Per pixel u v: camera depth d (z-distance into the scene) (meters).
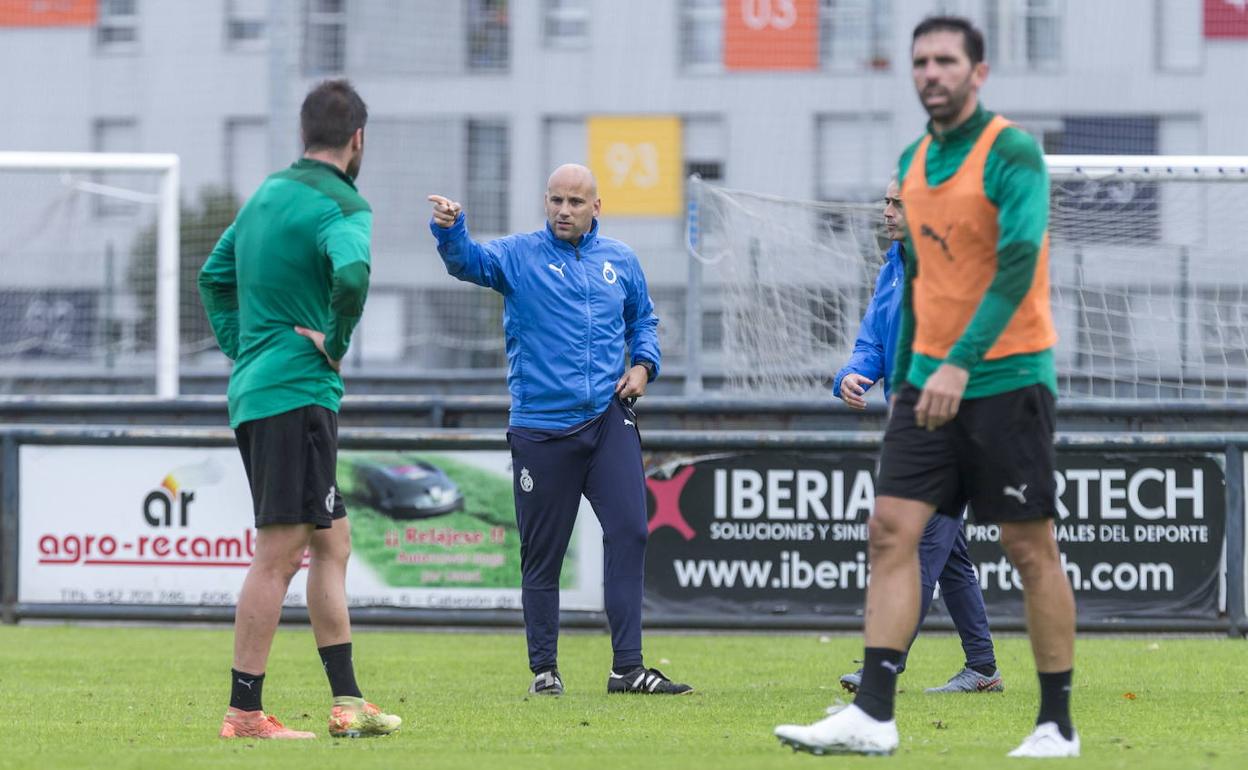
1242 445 31.39
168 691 23.86
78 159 52.28
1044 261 15.17
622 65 97.00
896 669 15.57
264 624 18.02
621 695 23.25
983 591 31.89
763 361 47.19
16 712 21.33
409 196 95.00
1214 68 95.38
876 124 95.06
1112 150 96.12
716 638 32.09
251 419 17.62
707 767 15.34
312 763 15.88
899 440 15.50
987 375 15.02
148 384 65.56
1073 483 31.69
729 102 96.25
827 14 95.62
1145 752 16.59
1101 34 95.81
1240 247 46.81
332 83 18.14
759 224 47.16
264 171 105.44
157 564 33.59
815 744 15.52
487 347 76.56
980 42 14.96
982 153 14.91
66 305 79.38
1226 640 31.11
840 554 32.25
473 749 17.11
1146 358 46.47
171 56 106.00
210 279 18.55
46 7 106.69
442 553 33.09
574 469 23.59
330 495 17.91
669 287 85.88
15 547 34.00
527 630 23.78
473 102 96.12
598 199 23.97
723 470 32.41
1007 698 22.62
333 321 17.17
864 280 46.59
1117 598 31.61
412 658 28.94
